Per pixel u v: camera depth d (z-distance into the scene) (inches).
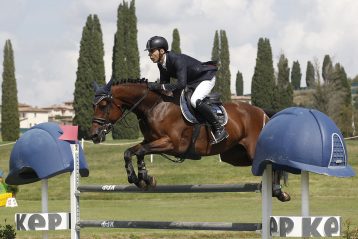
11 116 2770.7
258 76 2987.2
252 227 389.4
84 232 652.7
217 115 429.4
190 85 431.5
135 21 2723.9
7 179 482.9
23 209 951.6
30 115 5625.0
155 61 427.2
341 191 1148.5
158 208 943.0
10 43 2792.8
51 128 472.1
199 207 952.9
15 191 1184.8
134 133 2450.8
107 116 423.2
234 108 447.8
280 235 371.2
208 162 1515.7
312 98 3095.5
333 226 366.3
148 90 424.5
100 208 954.1
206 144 429.4
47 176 459.5
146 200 1120.8
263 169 380.8
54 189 1296.8
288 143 360.2
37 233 648.4
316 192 1152.2
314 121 365.4
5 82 2768.2
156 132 420.5
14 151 477.1
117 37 2714.1
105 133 424.2
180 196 1168.2
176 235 622.8
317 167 356.8
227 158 466.3
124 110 431.8
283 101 2994.6
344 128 3016.7
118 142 2038.6
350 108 3102.9
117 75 2696.9
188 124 424.2
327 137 360.8
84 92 2583.7
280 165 399.9
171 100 425.7
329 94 2984.7
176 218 775.1
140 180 408.8
